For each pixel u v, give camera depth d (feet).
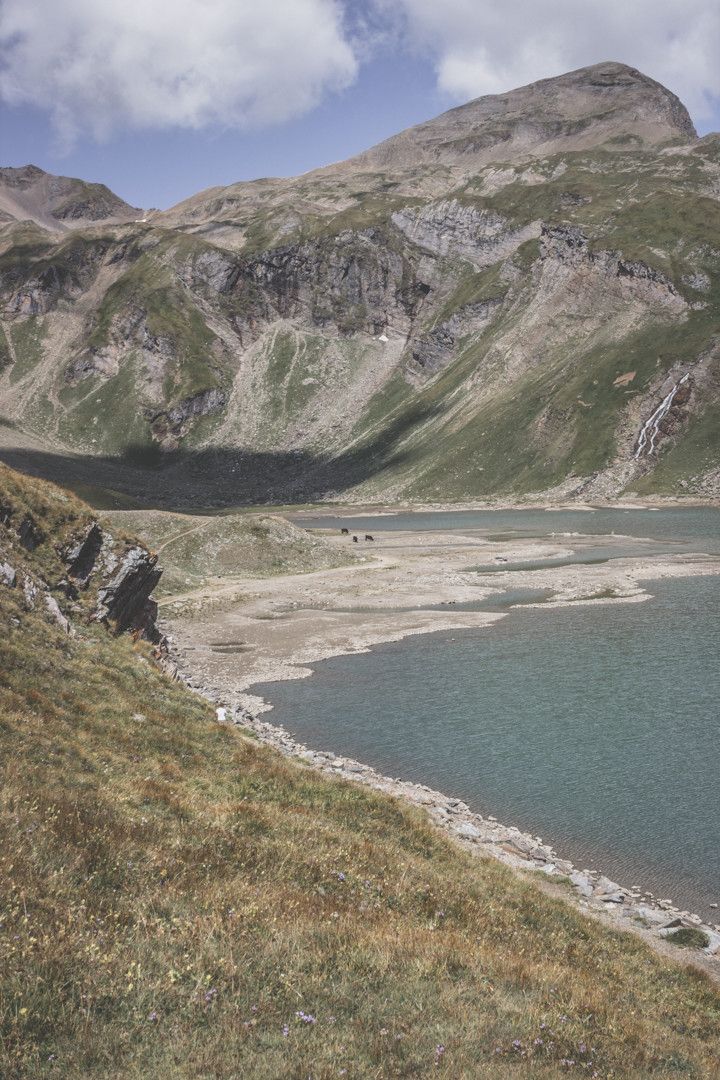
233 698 152.25
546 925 60.23
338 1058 29.22
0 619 89.66
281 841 57.98
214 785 71.82
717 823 93.25
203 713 101.45
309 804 74.02
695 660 170.40
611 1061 35.22
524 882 71.67
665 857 85.71
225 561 314.76
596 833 91.81
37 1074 24.94
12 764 54.75
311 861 55.11
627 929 67.92
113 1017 28.73
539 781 107.65
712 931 69.82
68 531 126.72
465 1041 32.68
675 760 113.39
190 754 79.82
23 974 29.32
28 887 35.88
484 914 57.06
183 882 43.83
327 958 38.01
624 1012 43.68
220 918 39.27
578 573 305.12
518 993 40.96
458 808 98.32
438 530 534.78
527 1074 30.94
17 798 45.73
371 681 163.43
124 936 34.73
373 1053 30.12
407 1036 31.94
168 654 151.84
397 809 78.74
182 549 311.88
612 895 76.13
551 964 49.21
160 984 31.19
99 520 135.03
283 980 34.14
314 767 105.09
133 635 127.03
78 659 94.84
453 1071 29.94
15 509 120.78
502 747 121.49
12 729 63.26
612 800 100.63
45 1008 27.89
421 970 39.47
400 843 70.18
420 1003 35.50
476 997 38.01
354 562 344.69
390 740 126.52
